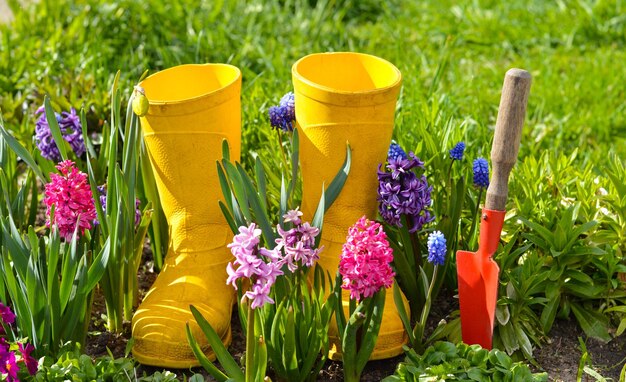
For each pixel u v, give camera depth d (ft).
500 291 7.46
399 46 13.53
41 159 7.86
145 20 14.12
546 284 7.60
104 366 6.50
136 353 6.95
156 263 8.35
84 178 6.81
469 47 14.82
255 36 14.21
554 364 7.25
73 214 6.74
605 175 8.90
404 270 7.41
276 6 15.51
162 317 6.93
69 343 6.63
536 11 15.76
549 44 14.76
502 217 6.57
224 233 7.47
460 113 11.56
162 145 7.09
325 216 7.33
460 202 7.44
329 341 6.97
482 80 13.10
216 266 7.36
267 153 9.23
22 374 6.34
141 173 8.07
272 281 5.77
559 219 7.97
